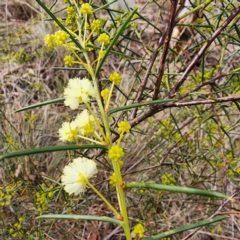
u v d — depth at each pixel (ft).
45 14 1.55
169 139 0.88
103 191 1.01
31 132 1.19
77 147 0.29
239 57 1.26
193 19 1.03
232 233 1.03
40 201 0.75
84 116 0.32
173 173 1.06
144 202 0.93
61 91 1.38
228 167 0.84
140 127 1.18
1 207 0.89
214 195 0.26
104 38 0.36
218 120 0.65
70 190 0.30
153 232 0.91
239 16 0.65
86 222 1.02
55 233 0.97
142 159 1.01
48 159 1.15
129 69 1.44
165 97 0.63
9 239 0.93
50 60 1.48
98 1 1.55
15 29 1.62
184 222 1.02
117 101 1.29
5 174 1.07
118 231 1.00
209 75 0.71
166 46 0.54
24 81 1.40
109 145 0.31
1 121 1.20
